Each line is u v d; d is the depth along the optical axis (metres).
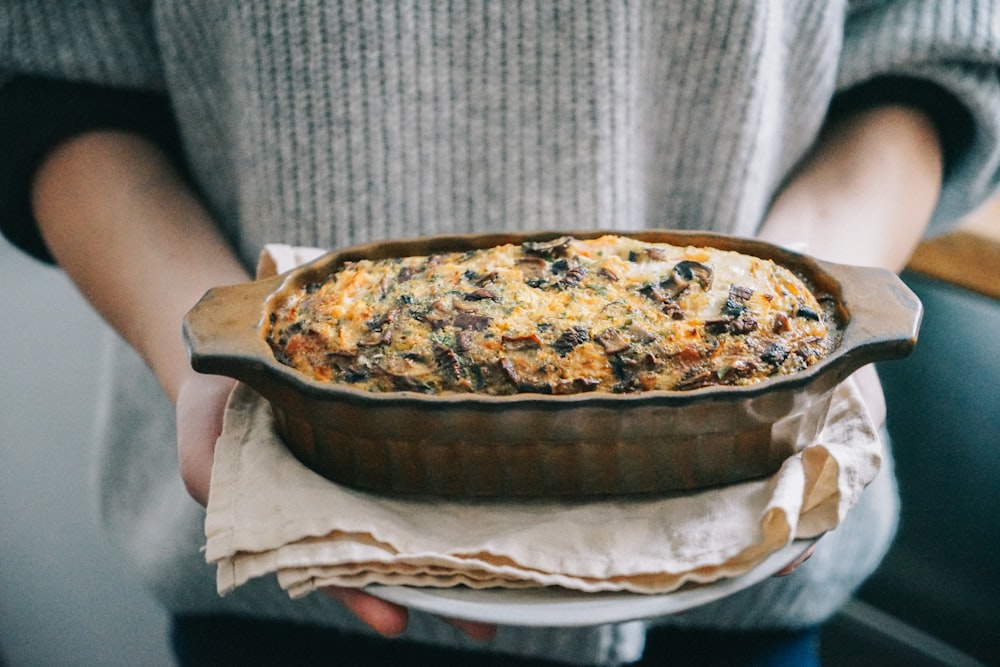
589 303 0.56
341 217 0.68
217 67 0.68
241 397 0.58
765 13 0.65
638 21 0.64
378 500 0.54
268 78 0.65
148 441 0.75
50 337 1.30
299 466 0.55
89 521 1.10
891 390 0.97
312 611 0.73
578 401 0.51
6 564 1.04
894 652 0.91
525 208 0.67
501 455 0.53
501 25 0.63
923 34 0.69
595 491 0.54
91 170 0.68
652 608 0.50
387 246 0.61
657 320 0.55
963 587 0.90
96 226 0.67
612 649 0.70
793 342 0.55
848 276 0.57
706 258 0.59
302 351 0.56
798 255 0.59
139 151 0.70
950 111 0.72
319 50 0.63
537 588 0.51
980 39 0.68
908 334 0.53
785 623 0.76
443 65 0.64
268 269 0.63
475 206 0.67
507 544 0.51
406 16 0.63
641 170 0.70
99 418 0.78
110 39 0.67
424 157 0.66
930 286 0.99
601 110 0.65
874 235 0.69
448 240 0.61
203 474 0.56
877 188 0.71
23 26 0.65
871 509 0.75
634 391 0.54
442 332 0.56
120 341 0.76
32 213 0.69
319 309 0.58
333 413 0.52
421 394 0.52
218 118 0.70
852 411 0.56
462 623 0.52
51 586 1.02
